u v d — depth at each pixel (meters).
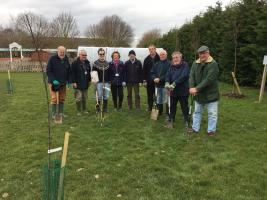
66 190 5.46
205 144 7.73
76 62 10.77
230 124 9.55
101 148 7.52
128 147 7.59
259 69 16.77
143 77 11.32
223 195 5.25
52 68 10.18
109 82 11.22
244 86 18.69
